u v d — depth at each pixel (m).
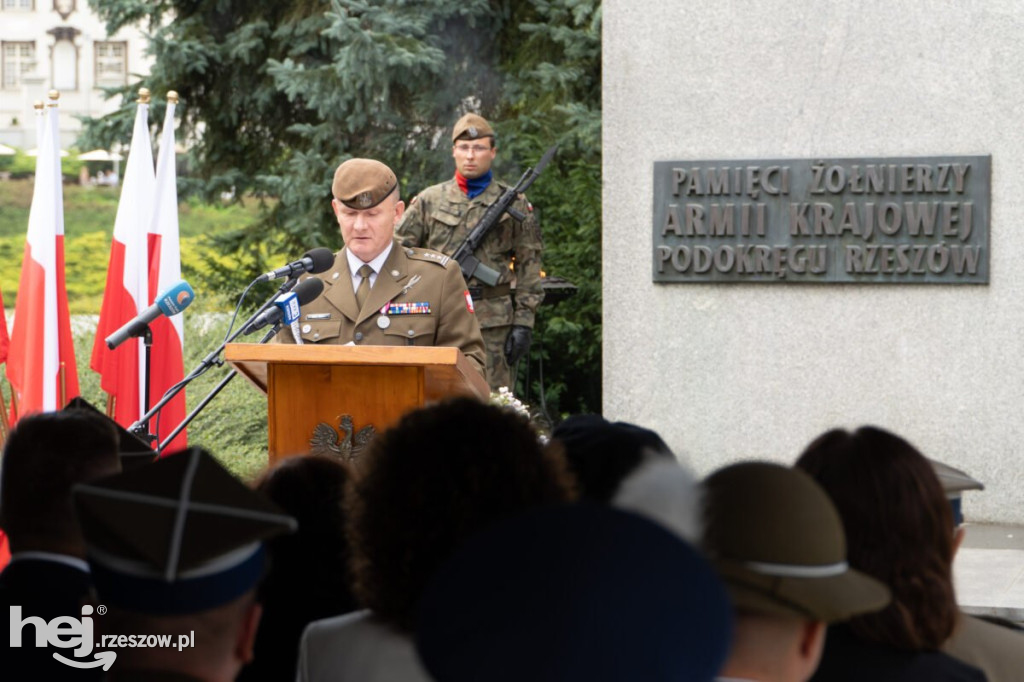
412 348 4.71
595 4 12.26
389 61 11.83
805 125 8.31
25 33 58.25
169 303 5.95
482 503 2.16
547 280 11.38
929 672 2.35
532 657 1.34
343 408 4.95
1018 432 8.08
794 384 8.39
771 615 1.93
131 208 8.09
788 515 1.96
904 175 8.10
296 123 13.52
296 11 12.91
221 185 13.73
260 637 2.82
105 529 1.90
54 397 7.68
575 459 2.71
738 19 8.38
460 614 1.37
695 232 8.45
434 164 13.13
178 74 13.15
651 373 8.61
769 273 8.34
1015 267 8.03
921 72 8.12
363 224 5.99
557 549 1.37
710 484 1.99
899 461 2.41
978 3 8.03
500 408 2.32
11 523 2.86
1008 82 8.01
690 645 1.34
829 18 8.25
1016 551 7.32
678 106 8.50
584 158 12.66
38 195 7.77
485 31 12.85
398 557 2.16
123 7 13.45
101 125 13.70
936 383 8.18
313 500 2.83
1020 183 8.01
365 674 2.27
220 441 10.85
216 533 1.93
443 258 6.14
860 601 1.96
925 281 8.12
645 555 1.37
